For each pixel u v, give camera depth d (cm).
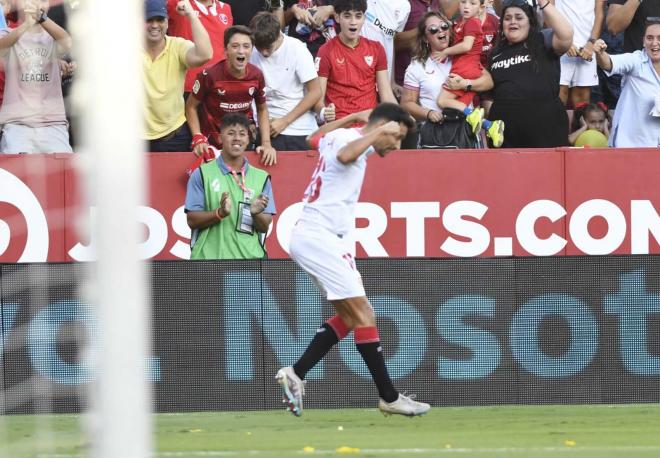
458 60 3225
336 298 2228
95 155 864
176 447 2078
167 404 2555
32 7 2902
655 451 2002
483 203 2981
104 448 870
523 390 2578
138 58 899
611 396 2581
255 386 2567
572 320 2578
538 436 2173
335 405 2561
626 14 3469
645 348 2577
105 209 862
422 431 2245
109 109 864
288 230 2964
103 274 863
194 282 2558
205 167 2733
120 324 866
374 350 2244
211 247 2709
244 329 2566
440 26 3212
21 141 2909
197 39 2966
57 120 2936
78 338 2494
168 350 2558
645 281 2573
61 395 2492
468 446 2061
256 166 2953
